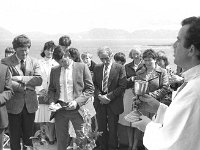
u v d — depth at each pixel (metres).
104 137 5.74
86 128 2.80
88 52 6.75
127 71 5.94
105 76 5.65
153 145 1.83
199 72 1.83
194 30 1.80
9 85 4.43
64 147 4.95
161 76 5.16
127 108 5.82
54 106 4.70
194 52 1.82
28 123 4.88
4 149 5.73
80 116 4.80
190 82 1.80
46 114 5.92
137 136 5.78
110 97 5.55
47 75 5.95
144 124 2.18
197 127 1.71
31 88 4.85
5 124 4.38
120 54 6.48
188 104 1.74
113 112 5.62
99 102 5.70
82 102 4.79
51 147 5.87
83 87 4.91
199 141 1.72
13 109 4.74
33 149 3.12
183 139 1.73
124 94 5.82
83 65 4.94
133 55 5.91
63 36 5.88
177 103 1.79
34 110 4.88
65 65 4.81
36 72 4.88
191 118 1.72
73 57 5.51
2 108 4.35
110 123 5.68
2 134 4.47
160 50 6.25
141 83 2.45
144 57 5.29
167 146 1.76
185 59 1.87
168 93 4.90
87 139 2.72
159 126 1.97
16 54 4.86
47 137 6.02
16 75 4.78
